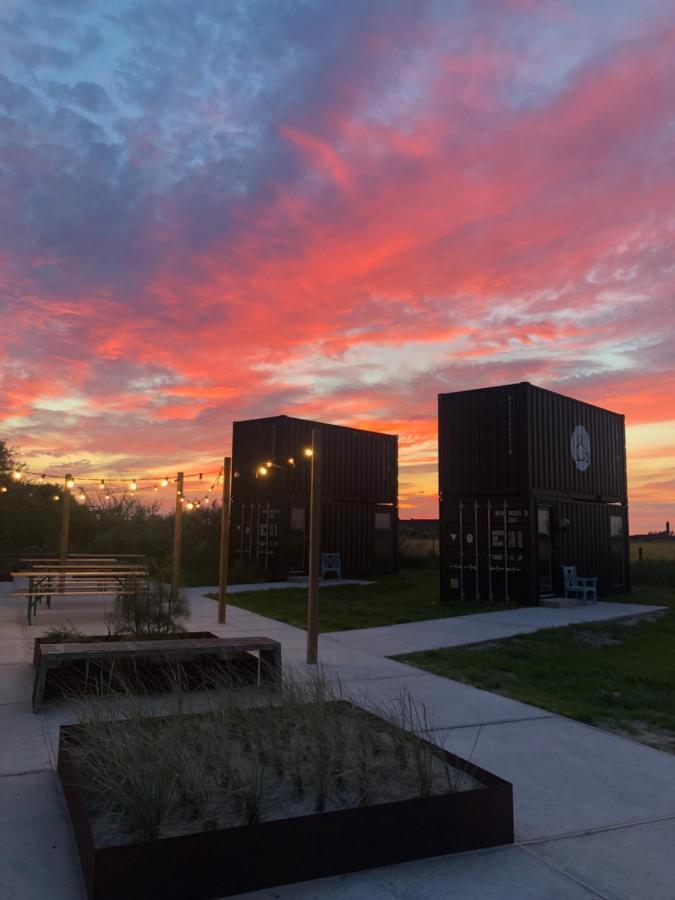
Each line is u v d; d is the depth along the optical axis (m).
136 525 27.28
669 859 3.29
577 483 16.91
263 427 22.22
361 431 24.39
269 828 3.00
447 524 16.09
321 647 9.06
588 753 4.88
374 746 4.01
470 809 3.39
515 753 4.86
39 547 29.02
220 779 3.50
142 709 4.78
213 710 4.53
